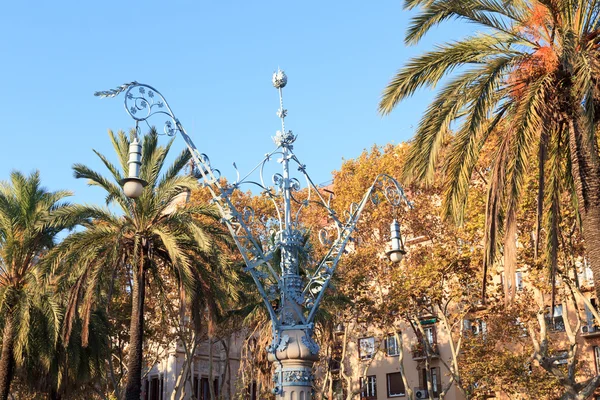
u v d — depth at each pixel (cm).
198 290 2397
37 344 2622
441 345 4397
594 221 1411
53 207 2714
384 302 3366
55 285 2578
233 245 2488
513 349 3912
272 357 1285
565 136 1620
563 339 3925
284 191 1400
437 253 2975
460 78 1484
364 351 4834
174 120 1334
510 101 1536
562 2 1404
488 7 1495
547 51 1423
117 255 2345
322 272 1404
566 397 2459
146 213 2411
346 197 3462
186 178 2395
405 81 1517
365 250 3394
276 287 1363
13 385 3275
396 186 1588
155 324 3678
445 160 1562
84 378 2806
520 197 1391
